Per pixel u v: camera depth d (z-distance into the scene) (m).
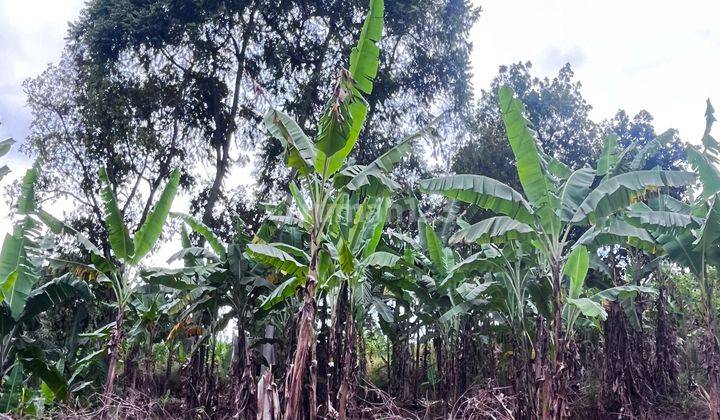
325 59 19.19
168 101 19.27
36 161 9.85
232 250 10.30
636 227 8.79
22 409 10.20
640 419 10.27
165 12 18.06
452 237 8.64
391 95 19.11
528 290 9.41
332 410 7.86
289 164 7.37
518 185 18.08
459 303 10.61
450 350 11.33
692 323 12.49
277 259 7.96
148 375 12.46
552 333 7.92
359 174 7.79
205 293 10.53
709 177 8.55
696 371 11.86
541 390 8.37
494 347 11.68
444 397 11.34
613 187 7.82
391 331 12.22
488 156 18.64
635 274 11.54
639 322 11.64
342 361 9.41
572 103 20.19
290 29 19.22
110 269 9.76
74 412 9.18
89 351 14.51
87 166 19.19
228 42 19.53
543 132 20.16
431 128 8.38
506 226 8.16
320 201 7.32
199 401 10.63
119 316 9.59
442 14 19.52
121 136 18.92
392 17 18.38
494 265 9.48
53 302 9.91
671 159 16.56
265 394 6.95
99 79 18.41
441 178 8.20
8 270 9.33
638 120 19.48
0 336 9.52
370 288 10.30
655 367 11.68
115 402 9.27
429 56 19.70
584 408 10.65
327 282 8.14
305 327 6.95
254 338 11.18
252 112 19.55
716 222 8.18
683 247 8.84
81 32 19.53
